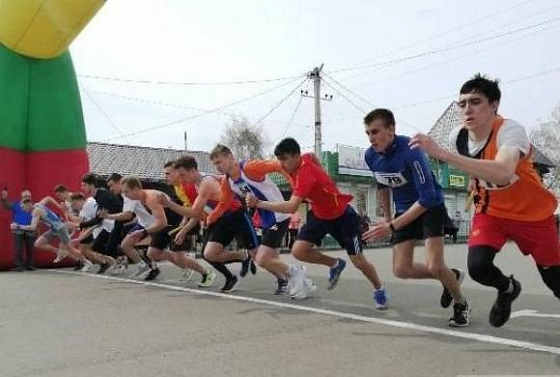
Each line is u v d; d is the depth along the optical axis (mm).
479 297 6395
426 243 4824
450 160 3367
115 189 9695
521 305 5898
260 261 6688
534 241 3893
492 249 3971
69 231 10453
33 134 10633
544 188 3836
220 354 4012
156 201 7977
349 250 5789
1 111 10203
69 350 4160
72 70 11250
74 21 9922
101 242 9695
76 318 5371
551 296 6547
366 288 7332
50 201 10375
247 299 6520
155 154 28391
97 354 4039
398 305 5988
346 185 29531
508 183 3758
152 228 8047
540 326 4824
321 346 4219
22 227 10234
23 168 10602
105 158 26547
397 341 4348
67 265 11148
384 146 4895
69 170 10859
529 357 3850
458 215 32812
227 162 6652
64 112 10906
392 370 3578
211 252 7113
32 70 10664
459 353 3969
